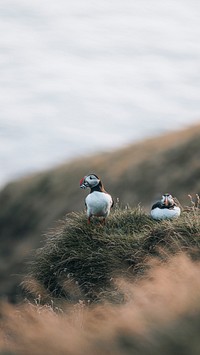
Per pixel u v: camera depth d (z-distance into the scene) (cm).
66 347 791
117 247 1346
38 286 1373
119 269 1302
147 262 1230
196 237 1251
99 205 1403
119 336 788
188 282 970
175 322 772
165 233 1310
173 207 1414
